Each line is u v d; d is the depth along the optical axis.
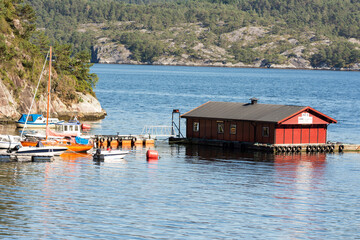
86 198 72.25
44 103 173.38
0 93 157.12
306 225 64.00
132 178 85.12
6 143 108.06
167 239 57.78
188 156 106.75
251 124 115.94
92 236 58.03
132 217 64.62
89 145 110.25
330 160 106.12
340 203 73.69
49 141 106.75
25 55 179.50
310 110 116.25
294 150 113.94
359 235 61.16
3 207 66.75
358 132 154.88
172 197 74.00
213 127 121.88
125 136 123.44
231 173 90.62
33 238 56.94
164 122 167.62
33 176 84.62
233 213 67.56
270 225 63.53
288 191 79.38
